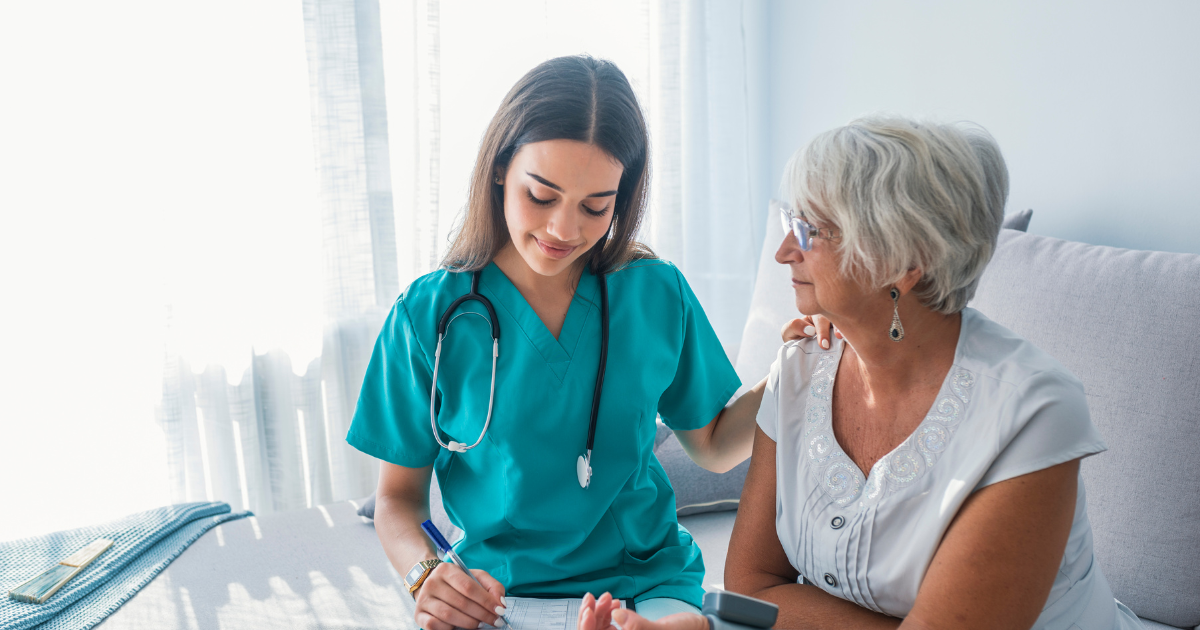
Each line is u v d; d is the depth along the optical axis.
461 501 1.14
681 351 1.22
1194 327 1.15
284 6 2.08
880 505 0.89
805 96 2.44
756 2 2.58
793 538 0.98
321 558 1.48
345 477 2.29
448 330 1.11
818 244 0.88
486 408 1.09
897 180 0.81
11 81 1.93
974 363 0.88
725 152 2.56
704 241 2.59
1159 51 1.44
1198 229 1.39
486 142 1.04
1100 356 1.22
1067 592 0.90
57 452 2.07
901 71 2.05
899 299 0.88
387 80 2.25
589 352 1.11
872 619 0.90
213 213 2.08
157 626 1.22
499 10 2.33
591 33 2.42
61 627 1.20
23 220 1.99
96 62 1.97
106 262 2.04
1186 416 1.14
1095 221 1.58
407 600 1.32
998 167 0.86
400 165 2.29
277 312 2.16
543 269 1.03
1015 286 1.35
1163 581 1.14
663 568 1.14
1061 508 0.81
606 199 0.99
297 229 2.16
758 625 0.79
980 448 0.84
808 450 0.98
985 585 0.81
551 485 1.08
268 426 2.20
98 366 2.07
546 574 1.10
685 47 2.49
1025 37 1.70
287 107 2.12
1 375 2.02
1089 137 1.58
